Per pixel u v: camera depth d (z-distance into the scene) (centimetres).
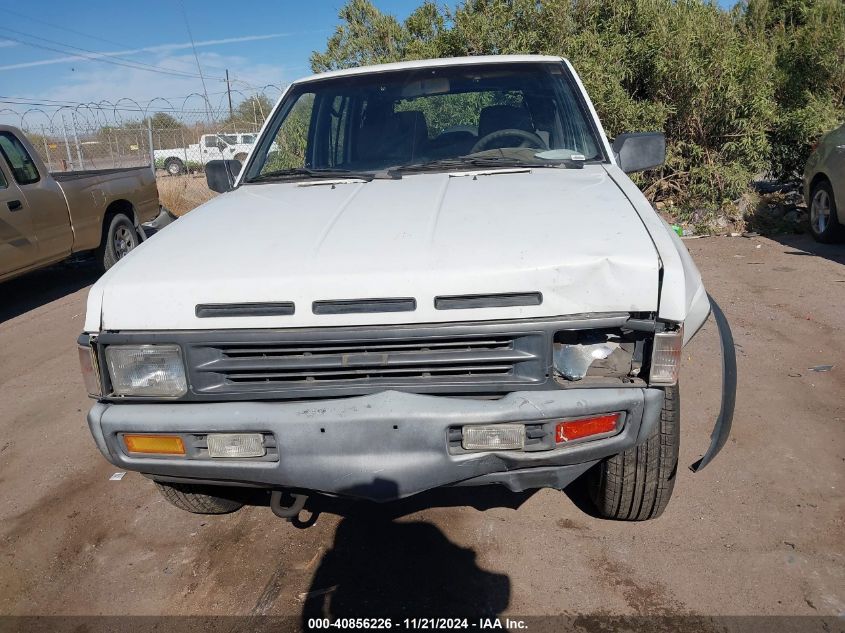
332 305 220
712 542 276
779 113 934
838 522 283
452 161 338
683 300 211
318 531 301
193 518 319
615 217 244
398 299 217
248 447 227
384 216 264
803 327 504
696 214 873
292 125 386
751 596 246
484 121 362
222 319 223
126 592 272
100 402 238
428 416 215
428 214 262
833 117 902
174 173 2078
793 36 993
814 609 239
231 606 260
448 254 225
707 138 875
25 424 435
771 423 366
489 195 280
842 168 702
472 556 277
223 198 326
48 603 270
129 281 235
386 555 282
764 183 998
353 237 246
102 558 295
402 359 220
